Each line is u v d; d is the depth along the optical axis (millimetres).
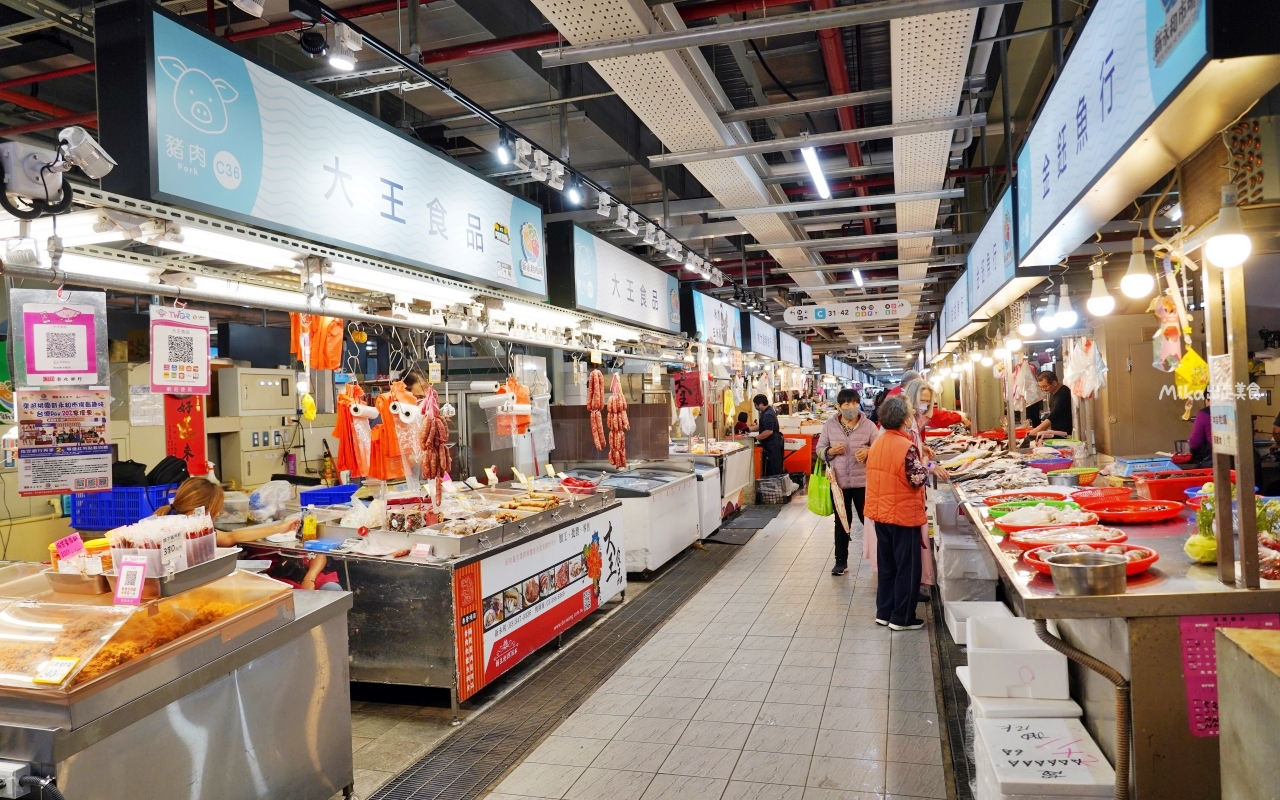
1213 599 2213
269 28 4488
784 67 6297
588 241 6680
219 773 2631
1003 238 4875
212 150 2975
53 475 2881
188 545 2627
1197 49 1599
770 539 8797
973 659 2875
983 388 12000
